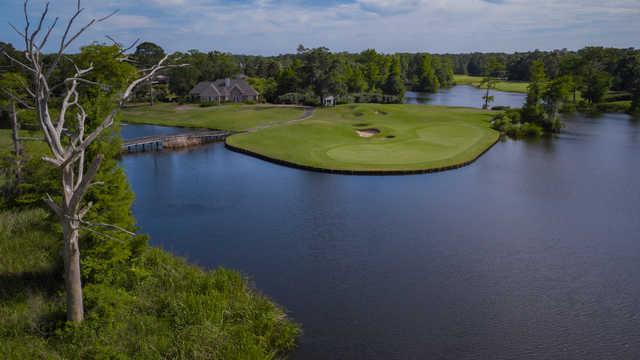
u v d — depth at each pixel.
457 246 30.12
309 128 75.69
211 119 93.56
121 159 59.75
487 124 85.31
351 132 74.25
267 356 17.08
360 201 40.09
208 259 28.06
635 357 18.53
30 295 18.05
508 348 19.05
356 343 19.20
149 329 17.20
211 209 38.28
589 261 27.95
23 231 24.00
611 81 136.62
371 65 150.75
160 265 23.12
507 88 184.25
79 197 14.73
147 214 37.09
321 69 123.62
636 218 35.75
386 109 102.50
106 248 19.12
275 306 21.84
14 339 15.52
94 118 19.36
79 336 15.64
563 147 67.25
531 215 36.44
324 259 28.02
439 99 148.00
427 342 19.38
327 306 22.33
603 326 20.81
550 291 24.08
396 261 27.73
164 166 55.16
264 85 142.50
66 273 15.76
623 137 77.00
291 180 47.41
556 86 90.19
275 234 32.34
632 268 26.98
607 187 44.88
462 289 24.25
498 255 28.75
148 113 104.88
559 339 19.77
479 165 54.53
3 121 61.97
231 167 54.00
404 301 22.89
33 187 21.31
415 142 66.25
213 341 16.88
